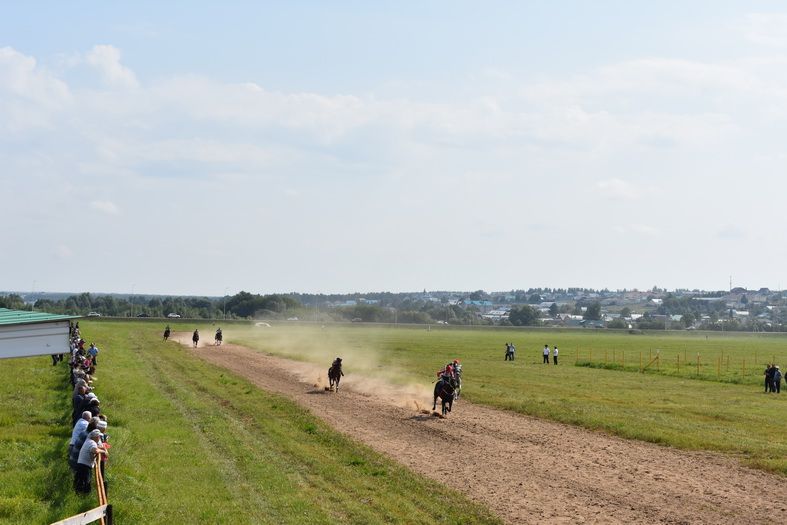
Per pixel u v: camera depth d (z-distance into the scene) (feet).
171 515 53.42
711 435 93.50
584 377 177.88
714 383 167.84
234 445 80.07
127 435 80.28
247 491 61.52
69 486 57.21
